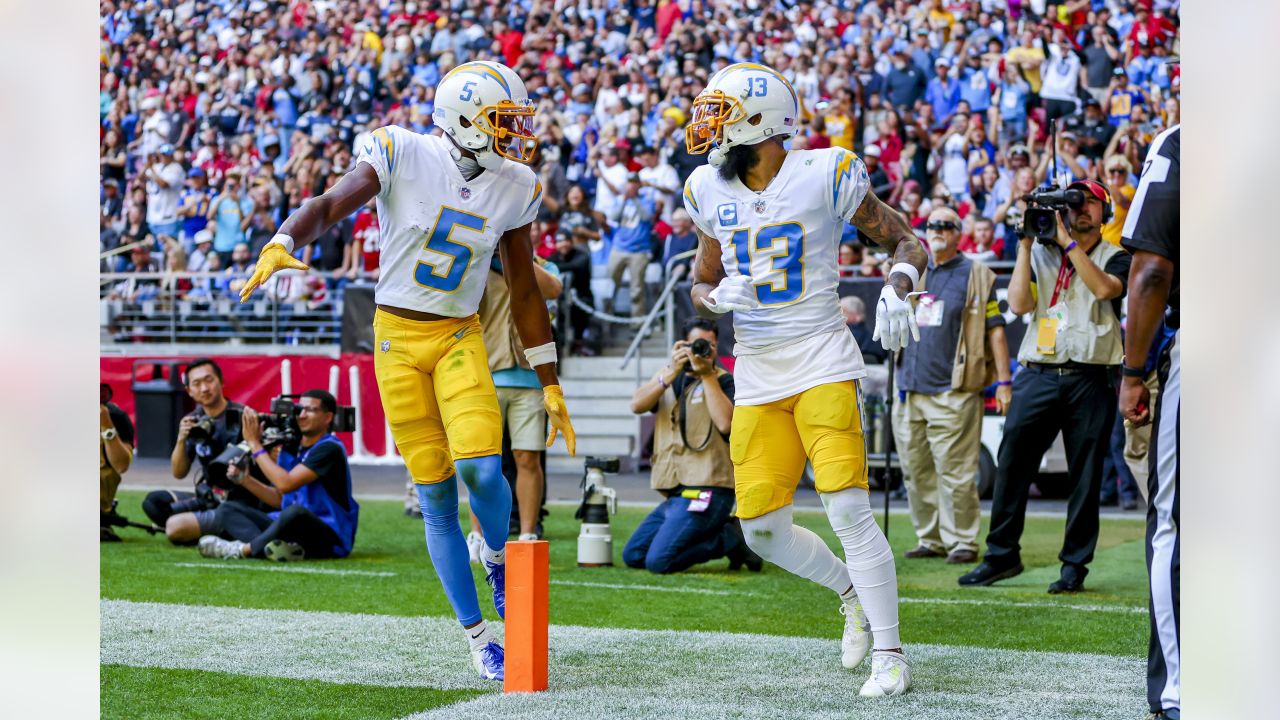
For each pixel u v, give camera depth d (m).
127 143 18.08
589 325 13.66
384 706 3.78
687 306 12.80
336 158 16.58
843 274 12.66
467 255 4.04
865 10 15.18
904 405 7.20
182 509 7.98
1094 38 14.04
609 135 14.59
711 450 6.76
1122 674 4.23
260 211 16.34
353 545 7.38
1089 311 6.01
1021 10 14.45
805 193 4.05
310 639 4.84
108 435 7.93
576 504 10.20
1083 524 6.05
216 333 15.07
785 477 4.21
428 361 4.08
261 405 13.87
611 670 4.28
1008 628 5.12
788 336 4.10
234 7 18.19
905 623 5.24
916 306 7.07
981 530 8.69
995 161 13.70
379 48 17.30
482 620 4.23
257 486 7.34
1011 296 6.21
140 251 17.05
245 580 6.37
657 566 6.69
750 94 4.00
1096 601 5.81
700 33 15.48
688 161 14.33
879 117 14.36
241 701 3.86
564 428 4.32
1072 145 13.34
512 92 4.00
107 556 7.29
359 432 13.44
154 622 5.20
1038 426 6.18
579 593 6.02
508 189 4.10
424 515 4.20
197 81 17.86
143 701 3.87
